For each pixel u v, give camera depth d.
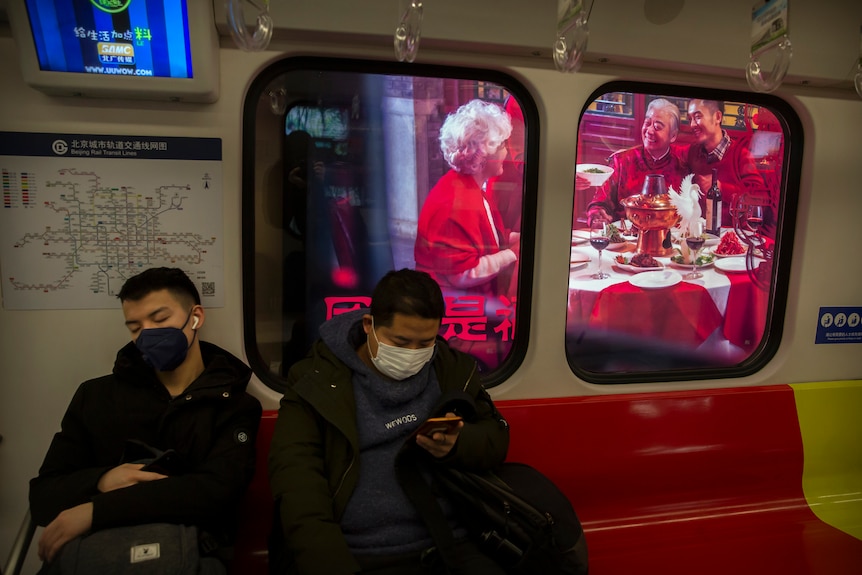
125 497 1.44
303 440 1.58
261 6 1.49
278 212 2.17
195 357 1.75
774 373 2.68
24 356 1.98
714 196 2.58
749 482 2.55
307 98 2.13
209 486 1.54
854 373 2.78
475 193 2.32
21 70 1.71
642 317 2.58
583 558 1.68
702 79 2.40
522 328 2.41
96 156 1.93
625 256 2.52
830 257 2.67
